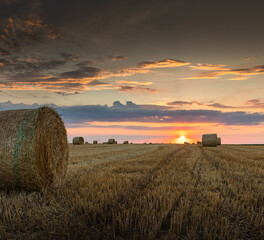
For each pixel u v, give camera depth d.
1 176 5.40
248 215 3.79
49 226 3.52
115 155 15.09
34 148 5.35
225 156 13.70
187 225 3.42
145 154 15.84
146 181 6.33
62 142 7.06
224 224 3.53
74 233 3.25
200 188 5.52
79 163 10.66
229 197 4.96
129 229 3.34
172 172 7.96
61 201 4.50
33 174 5.41
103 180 6.27
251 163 10.50
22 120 5.55
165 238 3.09
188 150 20.61
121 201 4.52
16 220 3.64
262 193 5.15
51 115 6.40
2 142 5.35
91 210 3.93
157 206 4.05
